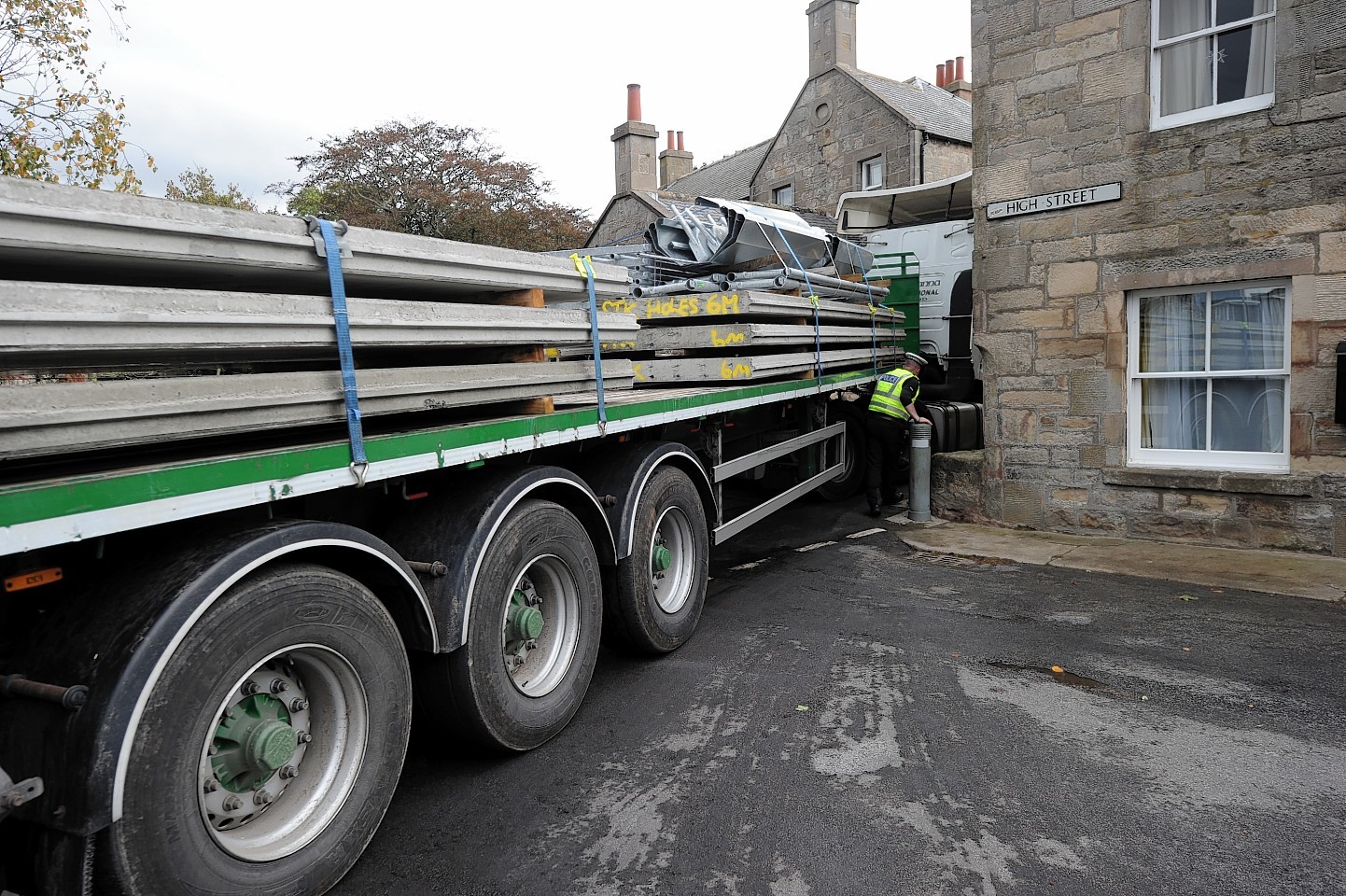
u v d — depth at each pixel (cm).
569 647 375
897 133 1936
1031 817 298
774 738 363
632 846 285
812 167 2203
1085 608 539
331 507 295
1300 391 621
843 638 491
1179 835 286
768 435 677
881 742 358
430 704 322
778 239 701
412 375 276
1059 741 357
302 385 237
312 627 242
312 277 250
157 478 199
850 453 922
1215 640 474
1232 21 636
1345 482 610
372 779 266
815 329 678
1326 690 405
